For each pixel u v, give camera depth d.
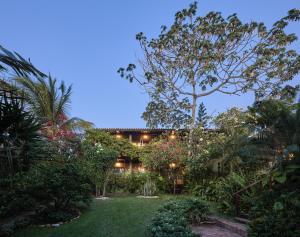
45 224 7.44
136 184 15.37
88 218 8.17
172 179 15.15
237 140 10.07
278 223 5.47
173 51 18.50
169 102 18.86
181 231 6.07
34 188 7.34
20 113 4.90
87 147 13.33
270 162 7.80
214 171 12.12
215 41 17.98
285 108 7.39
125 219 8.01
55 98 13.98
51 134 11.49
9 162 4.67
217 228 7.57
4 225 6.67
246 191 8.27
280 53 17.73
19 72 4.57
